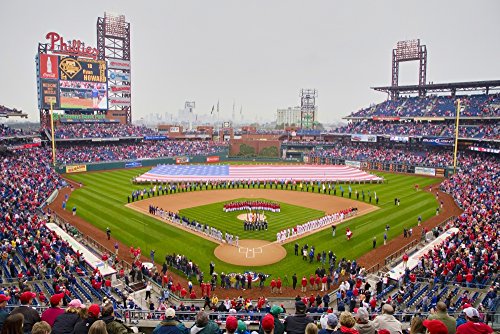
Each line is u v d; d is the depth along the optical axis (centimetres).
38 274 3409
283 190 8312
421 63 13350
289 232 5109
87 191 7800
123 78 13050
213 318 2098
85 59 11525
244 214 6209
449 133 10688
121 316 2136
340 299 3281
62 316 1041
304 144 14212
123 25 13200
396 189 8494
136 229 5388
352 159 12088
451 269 3609
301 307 1183
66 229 5041
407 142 12125
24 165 8400
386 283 3597
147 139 13075
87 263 3944
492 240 4147
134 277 3847
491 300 2728
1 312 1069
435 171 10138
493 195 6488
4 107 9350
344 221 5928
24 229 4416
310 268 4178
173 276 3975
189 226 5516
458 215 6247
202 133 15438
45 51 10925
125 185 8575
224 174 9906
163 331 997
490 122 10606
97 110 12144
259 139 14875
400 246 4812
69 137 10975
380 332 999
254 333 1186
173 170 10300
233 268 4144
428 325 903
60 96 11181
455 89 12275
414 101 12862
